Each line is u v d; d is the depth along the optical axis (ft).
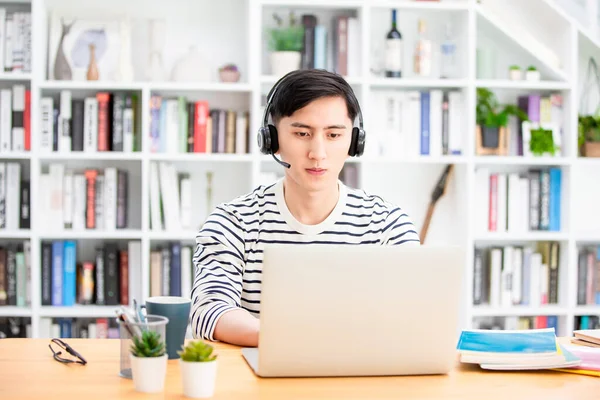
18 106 11.91
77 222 12.06
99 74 12.09
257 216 6.56
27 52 11.91
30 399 4.32
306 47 12.29
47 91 12.30
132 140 12.05
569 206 12.59
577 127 12.75
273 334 4.68
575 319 12.82
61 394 4.42
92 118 12.01
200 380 4.36
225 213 6.56
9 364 5.08
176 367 5.00
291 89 5.86
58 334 12.02
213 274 6.25
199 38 12.67
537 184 12.72
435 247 4.78
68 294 11.99
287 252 4.62
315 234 6.54
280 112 5.95
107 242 12.40
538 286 12.76
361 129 6.32
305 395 4.45
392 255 4.73
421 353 4.87
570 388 4.71
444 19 12.96
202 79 12.21
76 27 12.08
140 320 4.83
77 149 12.00
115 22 12.19
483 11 12.35
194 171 12.71
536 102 12.80
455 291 4.85
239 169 12.83
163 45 12.26
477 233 12.55
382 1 12.17
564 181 12.71
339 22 12.34
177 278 12.10
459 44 12.67
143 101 11.88
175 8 12.63
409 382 4.78
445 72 12.71
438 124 12.52
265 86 12.51
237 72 12.34
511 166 13.12
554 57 12.86
